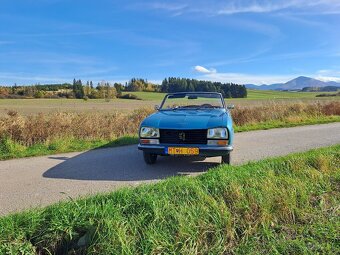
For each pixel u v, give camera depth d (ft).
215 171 17.39
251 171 17.67
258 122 50.93
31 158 26.17
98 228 11.21
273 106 57.26
